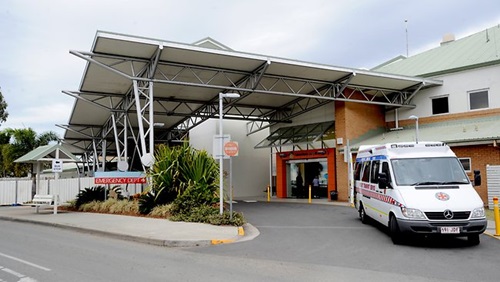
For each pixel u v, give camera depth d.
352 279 7.04
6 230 14.02
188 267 8.00
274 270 7.73
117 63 18.84
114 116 25.59
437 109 24.36
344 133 25.33
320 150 27.11
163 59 18.89
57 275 7.34
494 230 12.55
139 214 16.80
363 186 14.47
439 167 11.05
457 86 23.45
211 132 33.22
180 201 15.60
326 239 11.43
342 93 25.22
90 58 17.59
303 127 29.36
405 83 23.86
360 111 26.00
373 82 23.58
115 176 18.92
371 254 9.27
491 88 22.17
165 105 27.98
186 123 36.03
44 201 19.14
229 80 21.22
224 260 8.68
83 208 20.16
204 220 14.17
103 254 9.41
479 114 22.50
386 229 13.05
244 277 7.20
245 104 29.52
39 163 21.77
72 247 10.40
